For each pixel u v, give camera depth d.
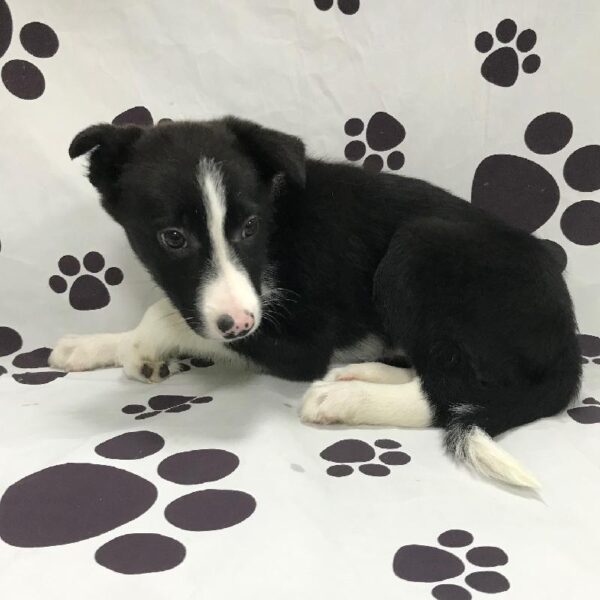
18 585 0.24
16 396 0.40
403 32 0.48
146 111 0.48
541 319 0.39
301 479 0.31
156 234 0.36
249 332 0.36
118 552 0.26
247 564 0.25
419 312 0.39
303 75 0.49
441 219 0.43
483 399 0.37
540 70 0.49
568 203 0.51
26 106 0.46
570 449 0.34
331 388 0.39
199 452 0.33
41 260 0.48
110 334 0.47
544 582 0.25
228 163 0.37
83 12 0.46
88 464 0.32
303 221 0.44
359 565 0.26
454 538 0.27
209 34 0.47
